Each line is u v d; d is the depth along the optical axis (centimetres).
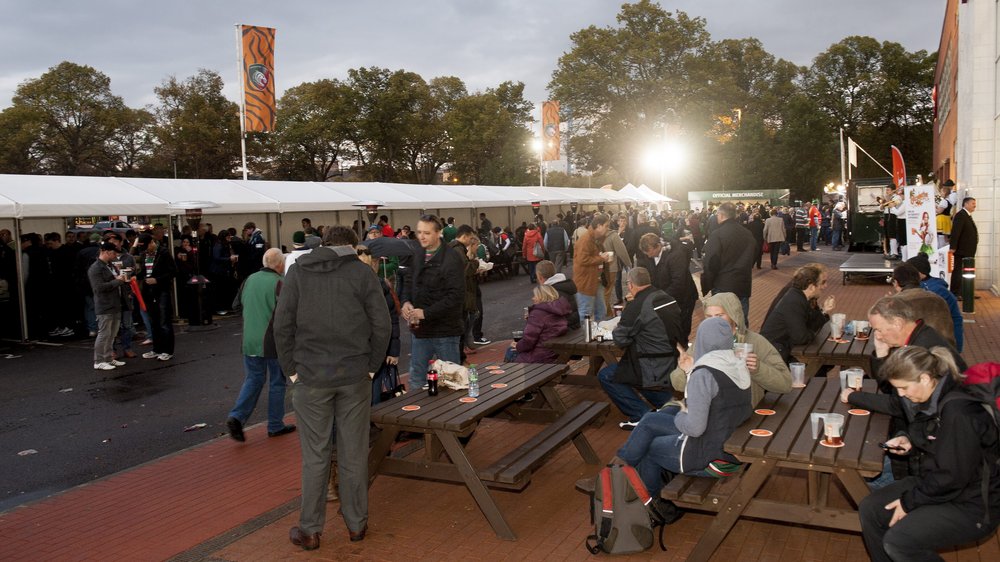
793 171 6256
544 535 466
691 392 421
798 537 455
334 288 437
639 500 429
